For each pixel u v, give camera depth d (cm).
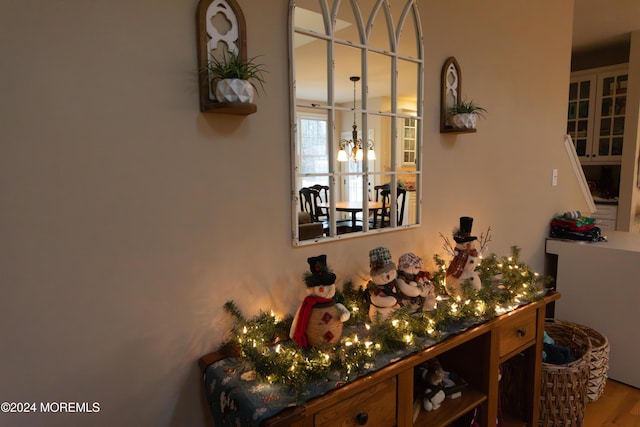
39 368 95
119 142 102
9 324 91
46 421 97
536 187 250
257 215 129
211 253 120
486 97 208
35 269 93
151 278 110
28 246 92
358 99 151
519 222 238
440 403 148
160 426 115
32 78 90
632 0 288
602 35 364
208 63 113
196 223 117
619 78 386
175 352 116
